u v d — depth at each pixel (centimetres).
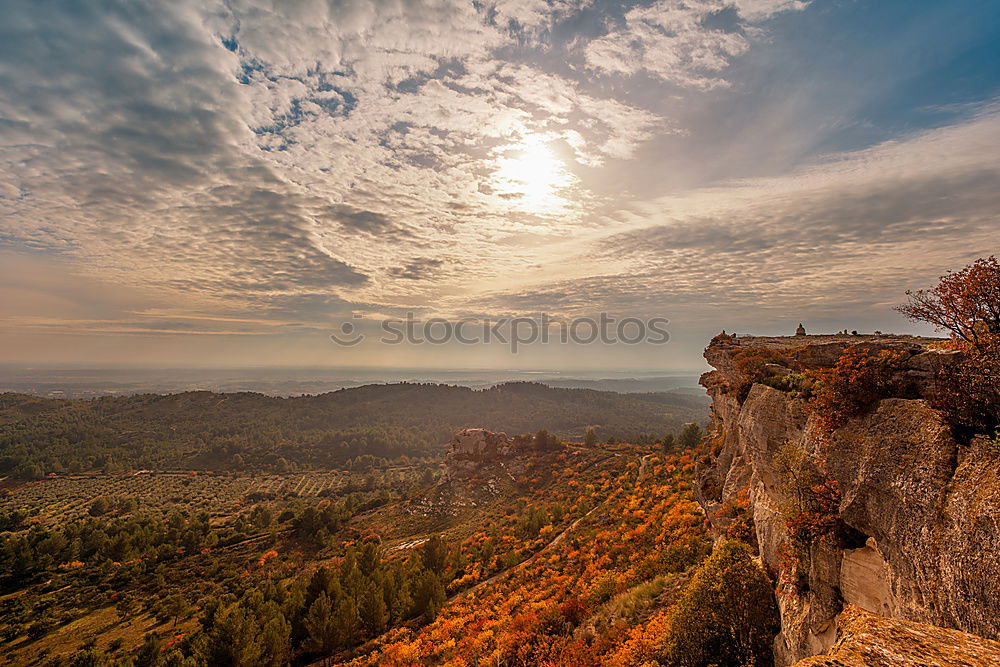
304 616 4238
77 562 9106
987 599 507
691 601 1375
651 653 1500
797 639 1023
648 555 2748
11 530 13088
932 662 338
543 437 11844
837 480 907
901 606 689
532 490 9469
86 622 6588
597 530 4375
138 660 4253
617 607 2112
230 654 3622
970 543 546
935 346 910
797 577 1091
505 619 2997
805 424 1184
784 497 1233
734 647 1269
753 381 1898
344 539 9456
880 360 873
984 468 583
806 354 1700
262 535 10706
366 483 19400
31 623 6519
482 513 8906
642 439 12838
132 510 15512
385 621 4162
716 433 3422
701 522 2880
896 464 736
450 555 5903
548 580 3541
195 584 7988
